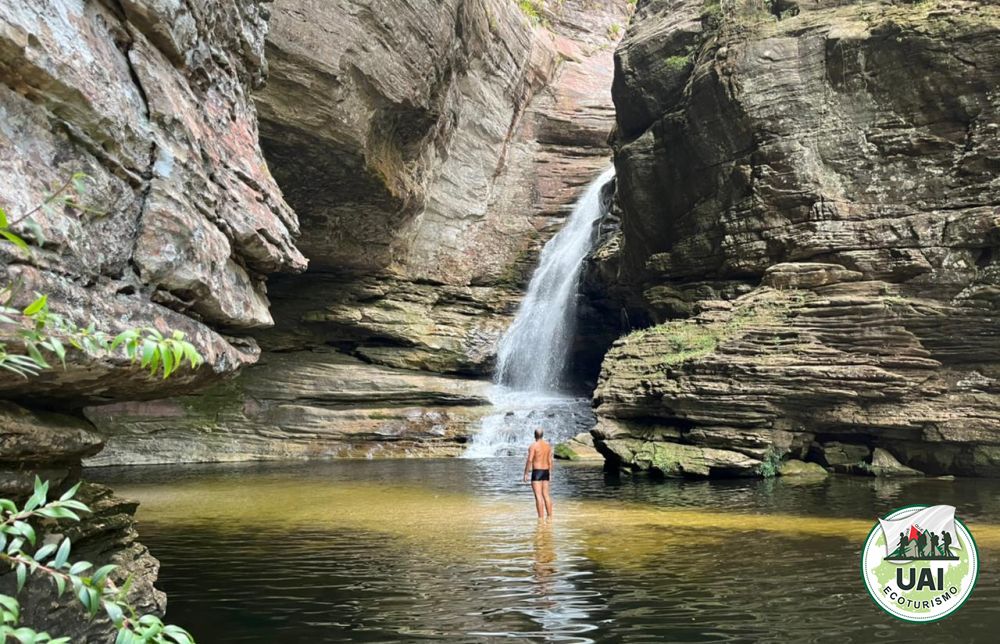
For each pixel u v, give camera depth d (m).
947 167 17.12
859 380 16.39
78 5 4.57
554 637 5.52
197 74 6.34
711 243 20.88
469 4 24.45
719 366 17.30
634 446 18.23
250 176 7.02
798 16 19.52
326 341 28.27
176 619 6.00
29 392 4.51
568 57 36.62
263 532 10.12
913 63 17.41
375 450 25.41
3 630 1.89
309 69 18.27
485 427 26.39
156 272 4.92
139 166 4.86
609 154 35.41
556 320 31.47
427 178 26.83
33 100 4.07
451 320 29.89
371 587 7.03
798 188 18.66
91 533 5.12
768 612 6.13
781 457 16.98
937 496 13.09
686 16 22.72
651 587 6.95
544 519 11.11
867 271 17.64
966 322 16.56
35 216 3.86
